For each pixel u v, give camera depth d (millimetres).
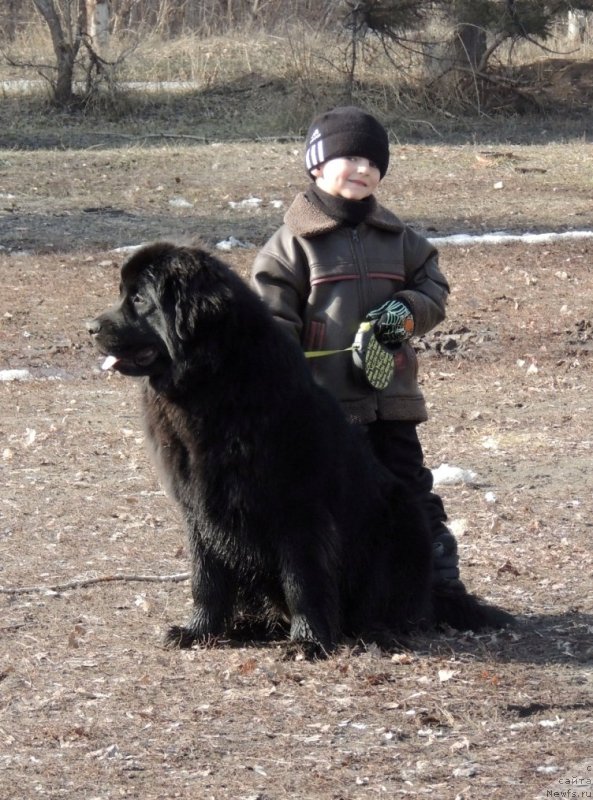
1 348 19359
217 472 7789
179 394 7645
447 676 7680
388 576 8484
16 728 6957
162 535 11094
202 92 45469
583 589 9734
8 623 8797
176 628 8461
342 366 8406
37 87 44906
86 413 15820
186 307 7371
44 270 24109
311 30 48750
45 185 32000
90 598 9398
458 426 15133
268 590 8414
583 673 7840
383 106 42938
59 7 46188
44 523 11383
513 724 7004
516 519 11602
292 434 7762
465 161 35344
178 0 56625
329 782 6258
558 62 47312
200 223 28266
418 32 43906
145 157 35438
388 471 8688
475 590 9695
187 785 6234
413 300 8312
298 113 42156
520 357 19016
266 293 8344
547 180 33188
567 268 24500
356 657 8070
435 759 6535
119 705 7297
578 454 13953
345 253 8383
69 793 6148
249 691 7516
